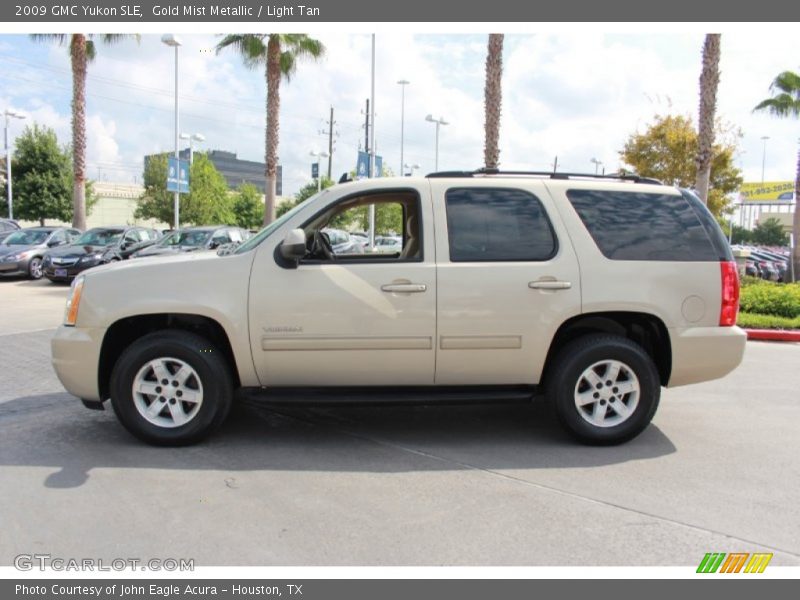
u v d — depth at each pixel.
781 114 23.55
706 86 13.84
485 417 5.41
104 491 3.76
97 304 4.39
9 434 4.78
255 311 4.37
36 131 39.72
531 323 4.45
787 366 7.71
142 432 4.48
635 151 22.62
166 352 4.42
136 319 4.60
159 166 48.69
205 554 3.07
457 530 3.32
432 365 4.48
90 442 4.62
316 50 21.70
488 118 14.04
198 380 4.46
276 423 5.16
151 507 3.55
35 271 18.41
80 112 22.89
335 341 4.40
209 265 4.44
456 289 4.41
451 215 4.55
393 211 17.11
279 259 4.43
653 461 4.37
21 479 3.93
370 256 5.39
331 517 3.46
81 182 23.17
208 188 48.44
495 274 4.43
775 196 80.88
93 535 3.23
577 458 4.42
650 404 4.59
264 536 3.24
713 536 3.29
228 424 5.11
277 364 4.45
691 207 4.72
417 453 4.50
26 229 20.09
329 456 4.41
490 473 4.13
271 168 21.67
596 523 3.42
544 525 3.39
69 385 4.47
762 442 4.78
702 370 4.61
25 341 8.60
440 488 3.87
